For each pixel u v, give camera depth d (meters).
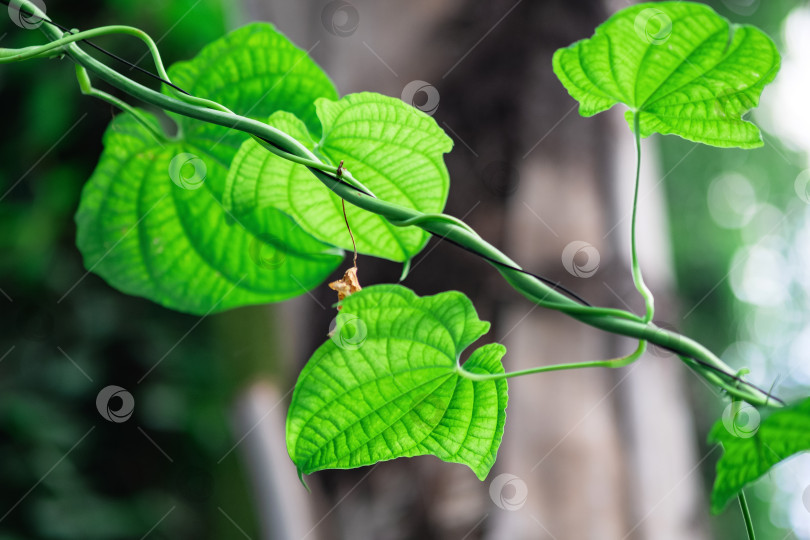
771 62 1.08
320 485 1.94
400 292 1.09
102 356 2.96
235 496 1.94
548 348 1.83
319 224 1.14
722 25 1.07
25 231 2.80
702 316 4.78
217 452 2.94
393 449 1.12
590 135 1.87
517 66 1.87
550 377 1.82
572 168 1.86
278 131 1.09
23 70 2.80
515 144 1.86
